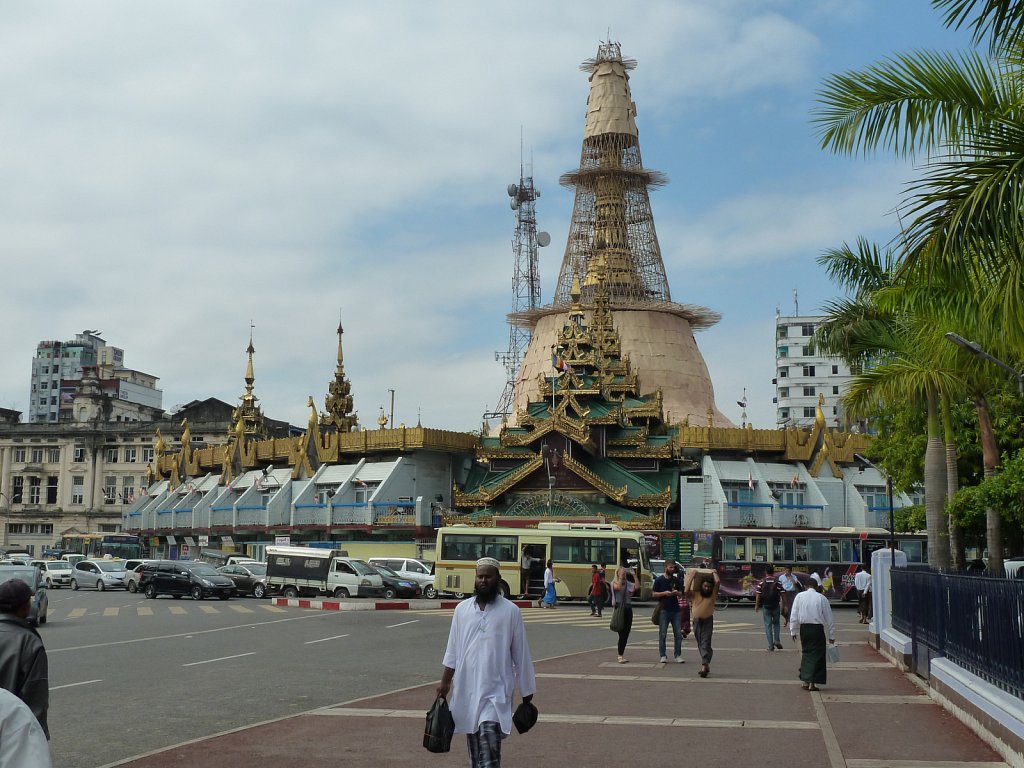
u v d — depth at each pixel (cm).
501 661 1084
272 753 1440
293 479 9169
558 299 10662
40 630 3688
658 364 9988
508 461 8338
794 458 8112
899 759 1391
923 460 4544
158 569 6153
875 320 3506
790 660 2741
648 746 1502
